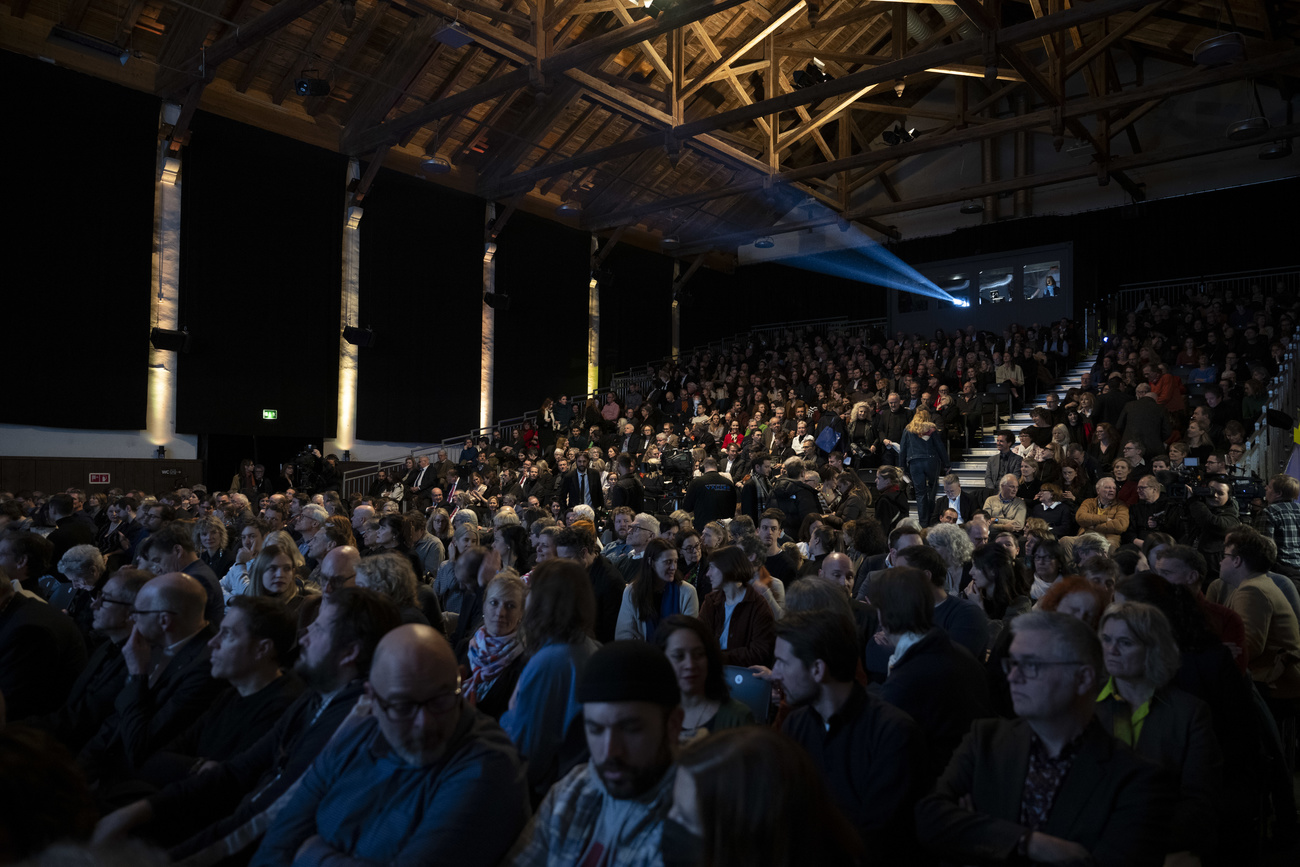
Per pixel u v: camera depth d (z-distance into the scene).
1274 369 11.27
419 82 15.08
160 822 2.09
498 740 1.82
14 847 1.17
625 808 1.51
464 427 17.47
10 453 12.08
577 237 19.94
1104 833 1.66
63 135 12.45
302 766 2.05
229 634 2.47
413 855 1.62
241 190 14.38
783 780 1.08
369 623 2.21
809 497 7.53
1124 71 18.02
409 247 16.73
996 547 3.84
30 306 12.12
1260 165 16.55
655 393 17.55
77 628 3.35
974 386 12.72
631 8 13.12
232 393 14.16
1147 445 9.38
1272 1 13.12
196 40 12.80
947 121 19.97
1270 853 3.19
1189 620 2.63
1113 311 17.20
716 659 2.36
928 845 1.79
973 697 2.37
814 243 22.56
